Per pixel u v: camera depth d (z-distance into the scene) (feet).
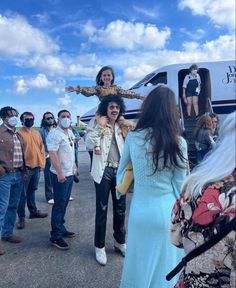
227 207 3.61
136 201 7.41
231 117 3.96
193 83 29.45
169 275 4.47
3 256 12.84
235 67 31.27
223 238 3.59
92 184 27.61
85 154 52.80
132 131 7.60
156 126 6.91
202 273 3.80
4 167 12.98
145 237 7.15
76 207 20.12
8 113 13.23
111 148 12.00
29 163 16.83
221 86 30.99
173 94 7.11
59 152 13.29
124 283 7.44
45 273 11.37
